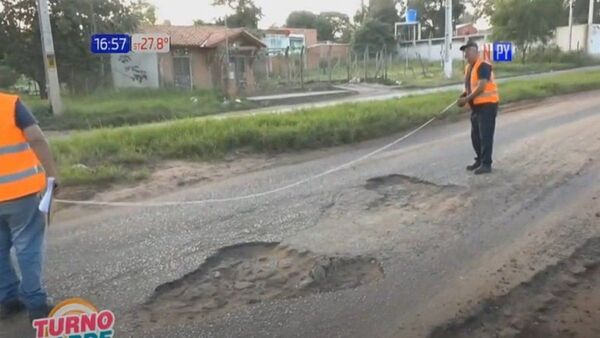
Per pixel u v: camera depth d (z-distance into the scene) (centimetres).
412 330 328
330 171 752
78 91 2300
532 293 374
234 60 2777
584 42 4225
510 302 361
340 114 1157
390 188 658
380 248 458
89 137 916
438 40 4997
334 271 417
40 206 314
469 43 731
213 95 2303
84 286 388
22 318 347
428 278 399
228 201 605
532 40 3716
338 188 657
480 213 549
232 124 1023
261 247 466
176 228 512
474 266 418
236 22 4150
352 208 575
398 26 5741
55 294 375
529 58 3800
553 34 4016
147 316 347
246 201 604
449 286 385
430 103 1390
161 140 891
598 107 1385
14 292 352
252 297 375
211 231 504
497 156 823
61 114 1716
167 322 340
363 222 528
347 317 345
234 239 483
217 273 415
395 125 1101
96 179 677
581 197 596
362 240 477
